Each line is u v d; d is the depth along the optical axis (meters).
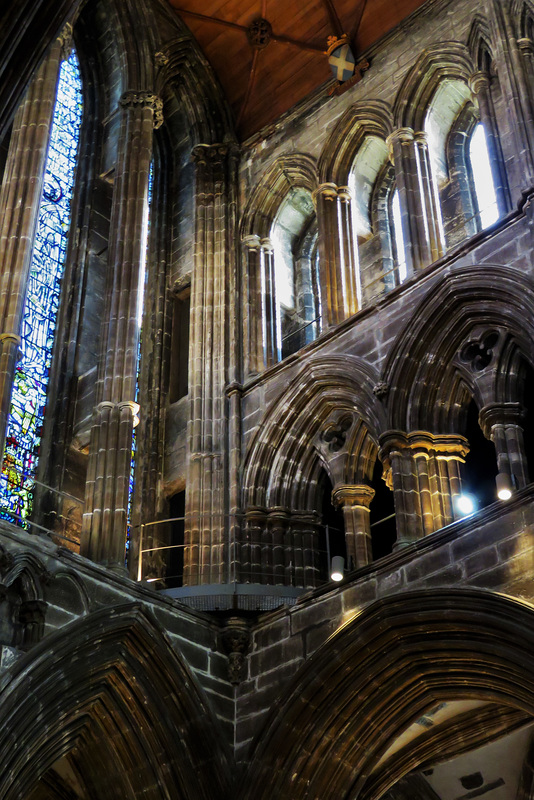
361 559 23.05
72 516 25.70
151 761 20.48
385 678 20.31
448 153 27.12
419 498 21.69
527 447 25.19
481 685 19.78
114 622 20.30
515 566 18.81
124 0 29.17
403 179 25.70
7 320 22.30
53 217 28.67
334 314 25.67
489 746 23.02
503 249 22.53
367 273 27.45
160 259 29.84
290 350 28.02
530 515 18.97
